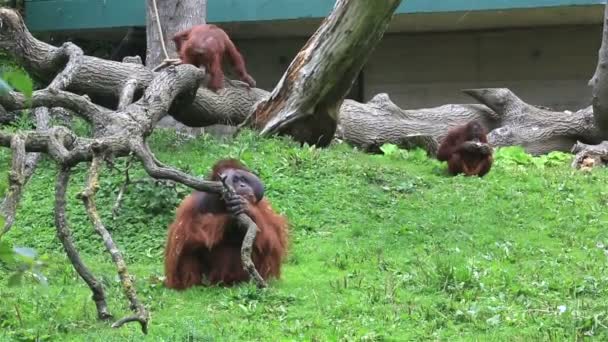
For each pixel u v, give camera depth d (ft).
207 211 26.63
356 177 45.21
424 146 58.44
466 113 64.54
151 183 38.17
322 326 23.12
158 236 35.68
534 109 64.44
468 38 87.30
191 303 25.31
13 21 47.01
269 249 27.14
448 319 23.90
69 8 80.94
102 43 90.58
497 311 24.47
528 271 29.99
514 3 73.20
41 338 21.62
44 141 24.00
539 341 21.52
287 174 44.42
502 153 58.13
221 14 78.28
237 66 55.62
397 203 41.63
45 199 39.93
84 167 44.21
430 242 34.86
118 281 28.71
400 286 27.55
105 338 21.36
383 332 22.52
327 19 49.34
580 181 48.26
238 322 23.40
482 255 32.63
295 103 50.90
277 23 81.61
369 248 33.65
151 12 65.31
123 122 31.53
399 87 89.15
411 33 88.28
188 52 52.49
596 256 32.89
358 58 49.03
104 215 37.24
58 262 32.12
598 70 58.75
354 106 60.95
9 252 11.68
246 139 49.06
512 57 86.63
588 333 22.18
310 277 29.35
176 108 49.26
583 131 63.26
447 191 44.57
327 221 38.19
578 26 84.64
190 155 46.24
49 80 50.44
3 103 30.63
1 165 45.88
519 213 40.42
